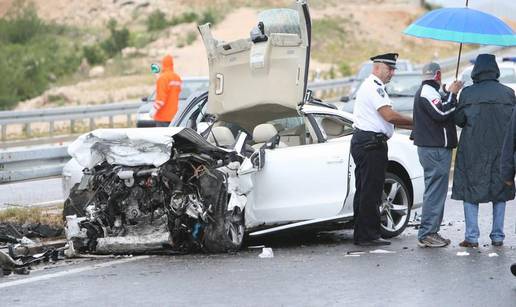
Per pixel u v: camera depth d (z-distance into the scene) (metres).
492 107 19.39
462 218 24.55
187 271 17.12
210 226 18.75
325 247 20.11
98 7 151.62
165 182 18.45
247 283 15.95
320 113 21.09
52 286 15.92
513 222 23.53
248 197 19.41
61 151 33.31
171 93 35.22
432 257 18.56
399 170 21.81
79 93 100.19
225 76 21.28
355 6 161.62
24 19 141.75
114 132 18.62
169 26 142.12
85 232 18.94
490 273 16.80
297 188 19.95
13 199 28.52
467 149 19.55
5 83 109.19
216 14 146.62
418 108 19.73
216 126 21.78
